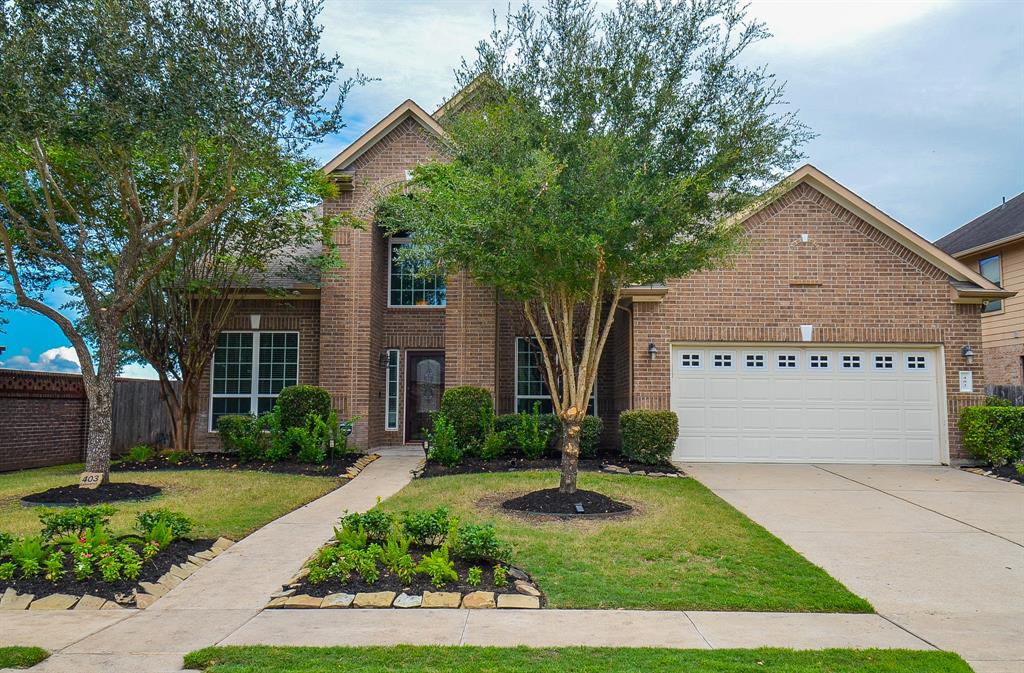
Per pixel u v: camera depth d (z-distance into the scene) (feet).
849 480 41.81
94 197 41.91
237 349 56.24
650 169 30.71
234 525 29.35
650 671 15.87
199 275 49.32
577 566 24.03
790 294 49.01
